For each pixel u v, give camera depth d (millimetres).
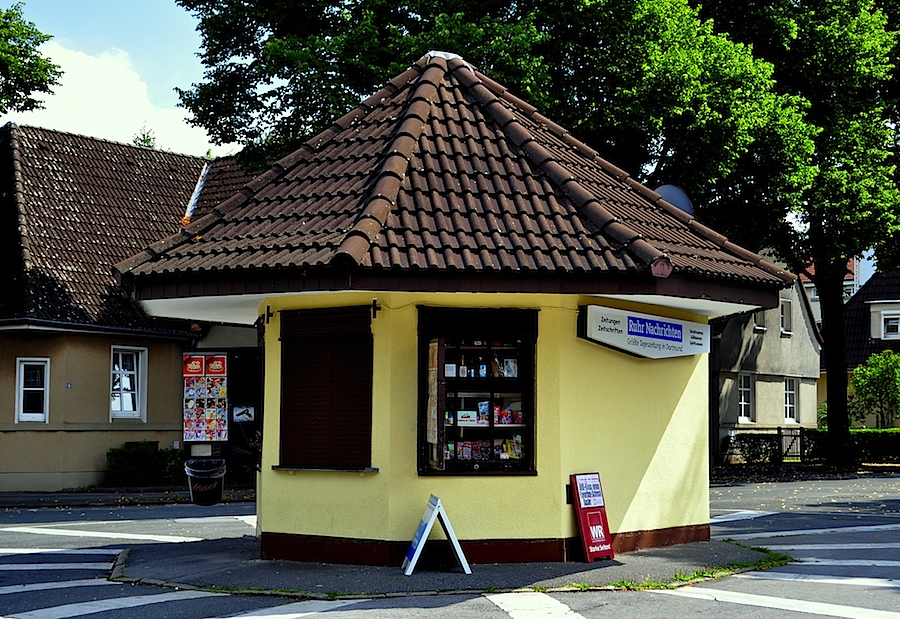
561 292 11719
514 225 12266
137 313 29375
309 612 9961
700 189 27797
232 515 20984
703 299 12664
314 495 12672
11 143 31031
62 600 11039
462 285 11500
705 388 14852
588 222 12461
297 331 12914
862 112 33625
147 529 18391
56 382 27844
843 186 31750
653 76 26359
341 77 26594
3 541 17000
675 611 9938
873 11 36406
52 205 30266
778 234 33875
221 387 30141
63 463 27797
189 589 11438
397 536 12055
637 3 26844
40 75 29062
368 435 12273
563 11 26750
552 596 10703
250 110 29844
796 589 11141
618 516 13188
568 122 26938
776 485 28766
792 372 44938
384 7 27219
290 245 11898
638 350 13188
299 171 13867
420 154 13242
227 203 13508
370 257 11305
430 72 14672
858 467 37406
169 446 30172
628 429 13422
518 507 12328
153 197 33219
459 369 12422
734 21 32719
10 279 27922
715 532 16484
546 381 12492
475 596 10695
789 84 33438
